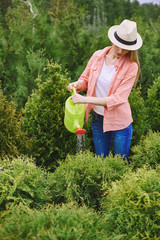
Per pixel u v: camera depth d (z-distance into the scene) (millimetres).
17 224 1512
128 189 1775
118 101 2258
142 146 2945
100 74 2395
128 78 2283
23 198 1927
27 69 4074
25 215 1674
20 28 4617
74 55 4203
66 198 2170
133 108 3238
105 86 2377
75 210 1697
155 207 1644
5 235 1436
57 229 1485
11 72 4324
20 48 4211
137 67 2316
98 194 2141
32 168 2092
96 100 2219
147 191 1731
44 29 4246
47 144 2828
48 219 1582
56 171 2266
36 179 2014
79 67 4016
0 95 2684
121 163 2285
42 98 2836
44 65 3779
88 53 4250
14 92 3988
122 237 1665
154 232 1619
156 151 2654
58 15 4984
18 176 1929
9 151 2648
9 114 2633
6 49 4422
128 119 2459
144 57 4594
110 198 1851
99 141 2699
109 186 2100
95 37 4555
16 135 2666
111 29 2361
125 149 2604
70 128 2438
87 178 2131
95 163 2180
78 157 2264
